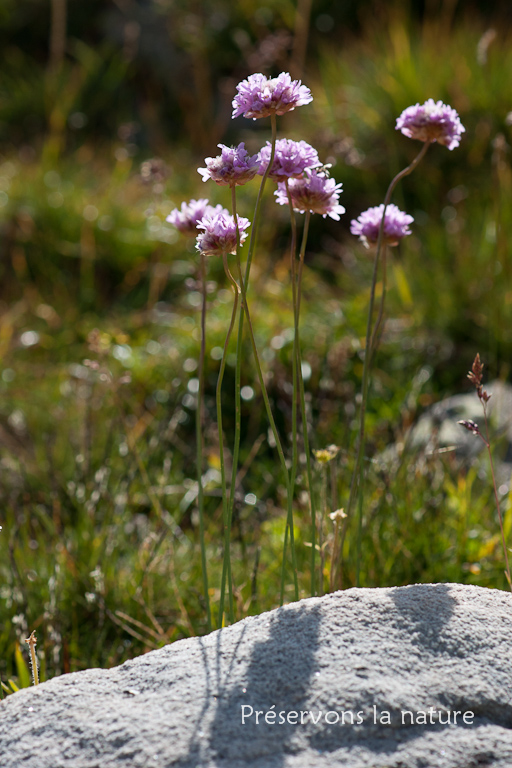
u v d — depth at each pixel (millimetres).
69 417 3771
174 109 8539
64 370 4320
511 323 4137
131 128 6148
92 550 2666
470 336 4320
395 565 2502
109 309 5293
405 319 4430
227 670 1365
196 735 1247
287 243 5793
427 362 4094
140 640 2398
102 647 2359
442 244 4836
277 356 4074
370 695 1280
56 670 2131
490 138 5504
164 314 4832
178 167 6859
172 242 5543
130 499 2957
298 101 1447
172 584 2547
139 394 4031
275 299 4773
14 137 8039
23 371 4426
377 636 1407
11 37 9609
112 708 1330
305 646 1389
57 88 8320
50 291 5379
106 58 8883
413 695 1290
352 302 4574
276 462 3492
